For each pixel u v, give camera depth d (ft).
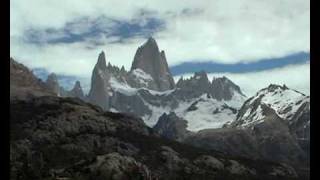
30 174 635.66
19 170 641.81
